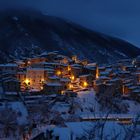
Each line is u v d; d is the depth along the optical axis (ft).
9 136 256.52
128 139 50.70
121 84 434.30
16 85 387.75
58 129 158.20
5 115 278.05
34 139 171.32
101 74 476.95
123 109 344.28
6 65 440.45
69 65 481.05
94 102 360.89
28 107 324.19
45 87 395.96
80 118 243.81
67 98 366.84
